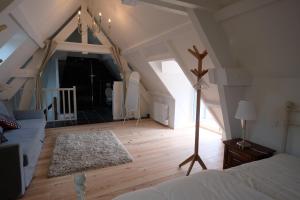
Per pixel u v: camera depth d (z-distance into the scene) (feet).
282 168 5.31
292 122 6.46
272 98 6.99
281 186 4.44
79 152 10.28
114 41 16.30
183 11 6.68
